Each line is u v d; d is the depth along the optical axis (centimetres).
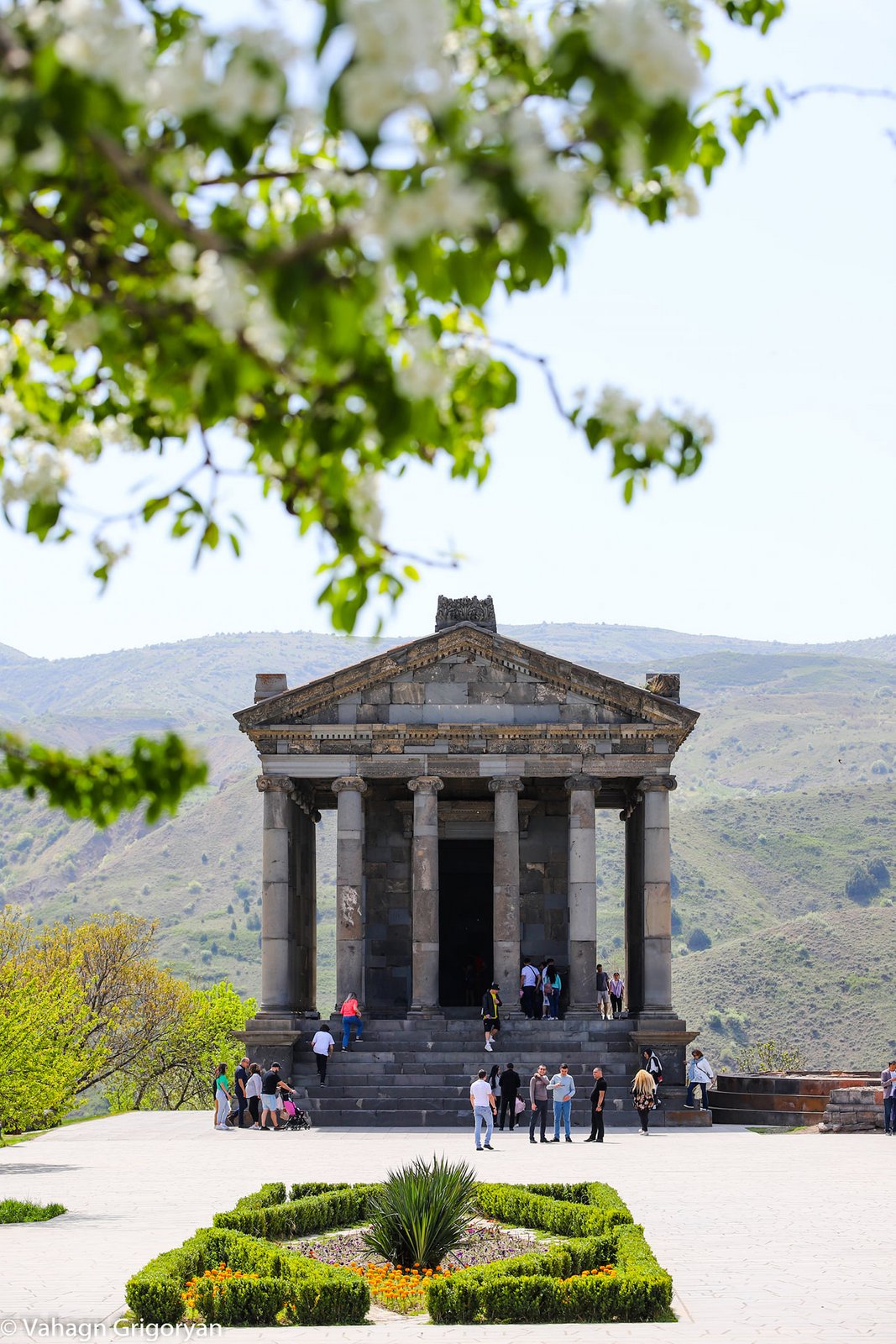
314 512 1143
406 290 1073
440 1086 6041
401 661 6669
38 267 1113
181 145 891
